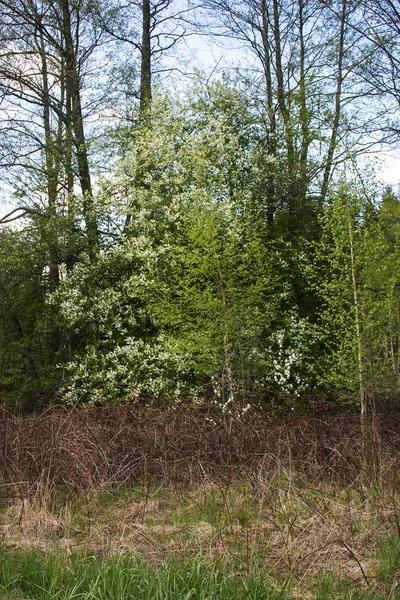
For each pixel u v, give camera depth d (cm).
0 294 1392
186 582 469
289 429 830
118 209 1398
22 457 784
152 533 614
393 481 701
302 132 1480
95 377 1291
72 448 773
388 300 967
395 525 593
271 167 1413
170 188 1384
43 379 1389
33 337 1446
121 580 451
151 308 1257
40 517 645
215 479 750
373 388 923
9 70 1620
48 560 520
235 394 1167
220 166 1384
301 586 499
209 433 866
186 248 1259
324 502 652
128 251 1345
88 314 1360
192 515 677
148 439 834
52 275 1443
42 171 1487
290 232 1415
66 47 1722
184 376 1294
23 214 1552
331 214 1063
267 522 638
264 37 1745
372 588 490
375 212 1087
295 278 1353
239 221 1298
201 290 1251
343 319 999
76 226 1470
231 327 1179
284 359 1267
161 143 1369
